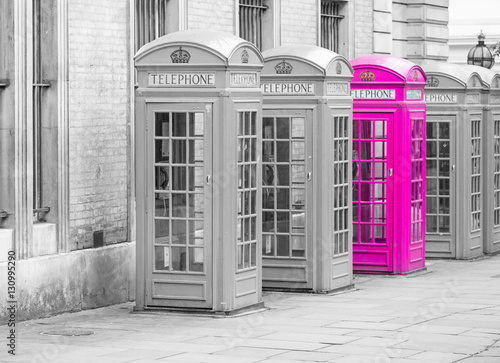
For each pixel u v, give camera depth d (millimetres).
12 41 11961
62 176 12742
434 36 23328
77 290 12812
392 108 15695
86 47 13180
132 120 13969
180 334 10977
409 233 16109
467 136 18047
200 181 12047
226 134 11938
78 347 10266
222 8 16141
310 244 14070
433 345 10484
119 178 13773
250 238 12523
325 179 14008
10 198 12000
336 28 19984
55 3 12680
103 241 13461
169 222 12203
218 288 12078
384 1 21094
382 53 21094
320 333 11109
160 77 12125
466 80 17875
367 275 16094
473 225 18609
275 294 14062
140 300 12414
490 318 12156
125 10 13891
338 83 14258
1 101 12031
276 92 14062
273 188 14211
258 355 9914
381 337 10906
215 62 11875
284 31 17844
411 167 16062
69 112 12859
